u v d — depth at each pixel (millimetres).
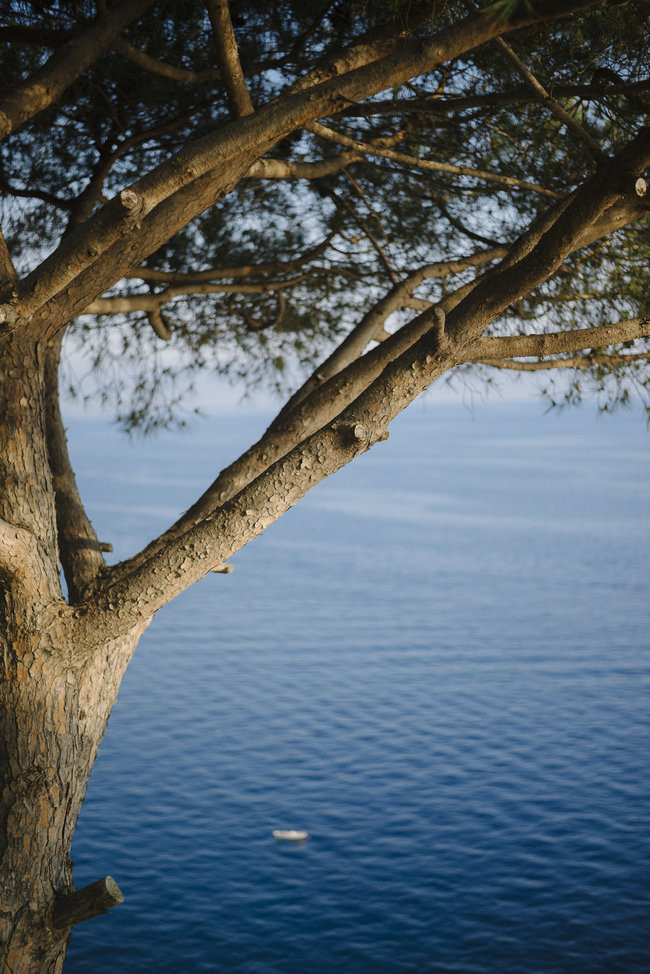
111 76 4625
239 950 10805
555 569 43625
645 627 30812
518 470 103875
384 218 5391
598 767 17547
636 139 2119
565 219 2314
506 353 2812
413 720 20922
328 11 4238
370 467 108562
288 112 2602
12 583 2924
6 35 3840
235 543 2820
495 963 10594
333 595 37750
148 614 2951
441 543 53344
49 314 3094
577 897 12219
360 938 11156
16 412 3051
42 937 2930
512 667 25891
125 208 2363
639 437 162125
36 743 2965
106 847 13922
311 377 3771
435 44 2662
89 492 75125
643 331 2936
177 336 6172
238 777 17203
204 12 4418
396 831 14688
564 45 3637
